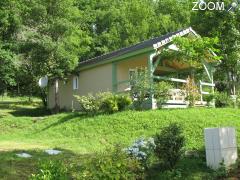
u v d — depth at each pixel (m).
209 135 9.16
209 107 19.59
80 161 9.48
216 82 28.52
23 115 24.64
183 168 9.04
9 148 12.59
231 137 9.19
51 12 24.73
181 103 20.02
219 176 8.53
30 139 15.79
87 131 15.90
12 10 22.70
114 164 7.59
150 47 19.14
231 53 21.98
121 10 44.81
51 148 12.68
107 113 17.62
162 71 24.50
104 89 22.67
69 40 24.41
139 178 8.29
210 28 25.30
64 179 7.09
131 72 23.41
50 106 28.16
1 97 36.75
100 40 41.16
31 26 24.64
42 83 25.31
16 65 22.14
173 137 8.91
